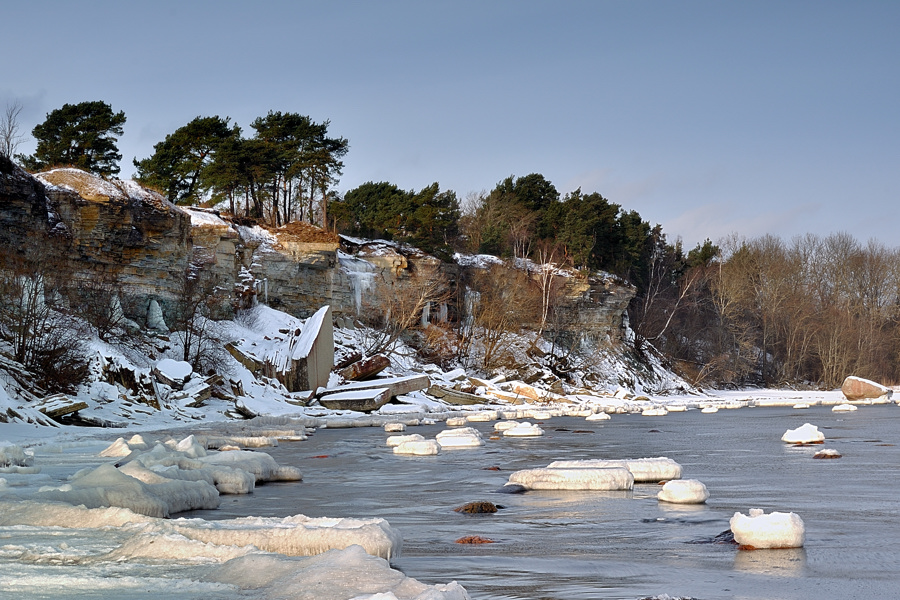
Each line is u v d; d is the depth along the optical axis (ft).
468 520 36.11
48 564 24.26
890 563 26.68
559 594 22.39
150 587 21.18
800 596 22.21
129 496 35.42
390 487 48.39
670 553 28.48
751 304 351.87
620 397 226.99
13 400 95.14
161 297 159.22
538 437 91.04
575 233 317.83
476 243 353.51
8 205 124.47
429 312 233.35
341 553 22.70
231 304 181.57
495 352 228.22
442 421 127.85
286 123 259.39
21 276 117.39
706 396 269.85
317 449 77.36
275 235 202.69
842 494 43.78
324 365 163.02
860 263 368.68
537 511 38.45
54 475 49.11
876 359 337.11
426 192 290.35
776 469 57.11
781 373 332.60
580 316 273.75
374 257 226.99
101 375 114.93
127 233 150.71
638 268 357.61
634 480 49.47
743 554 28.27
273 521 30.12
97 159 219.41
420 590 19.25
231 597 19.97
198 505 39.58
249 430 97.66
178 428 102.06
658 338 320.09
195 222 183.93
